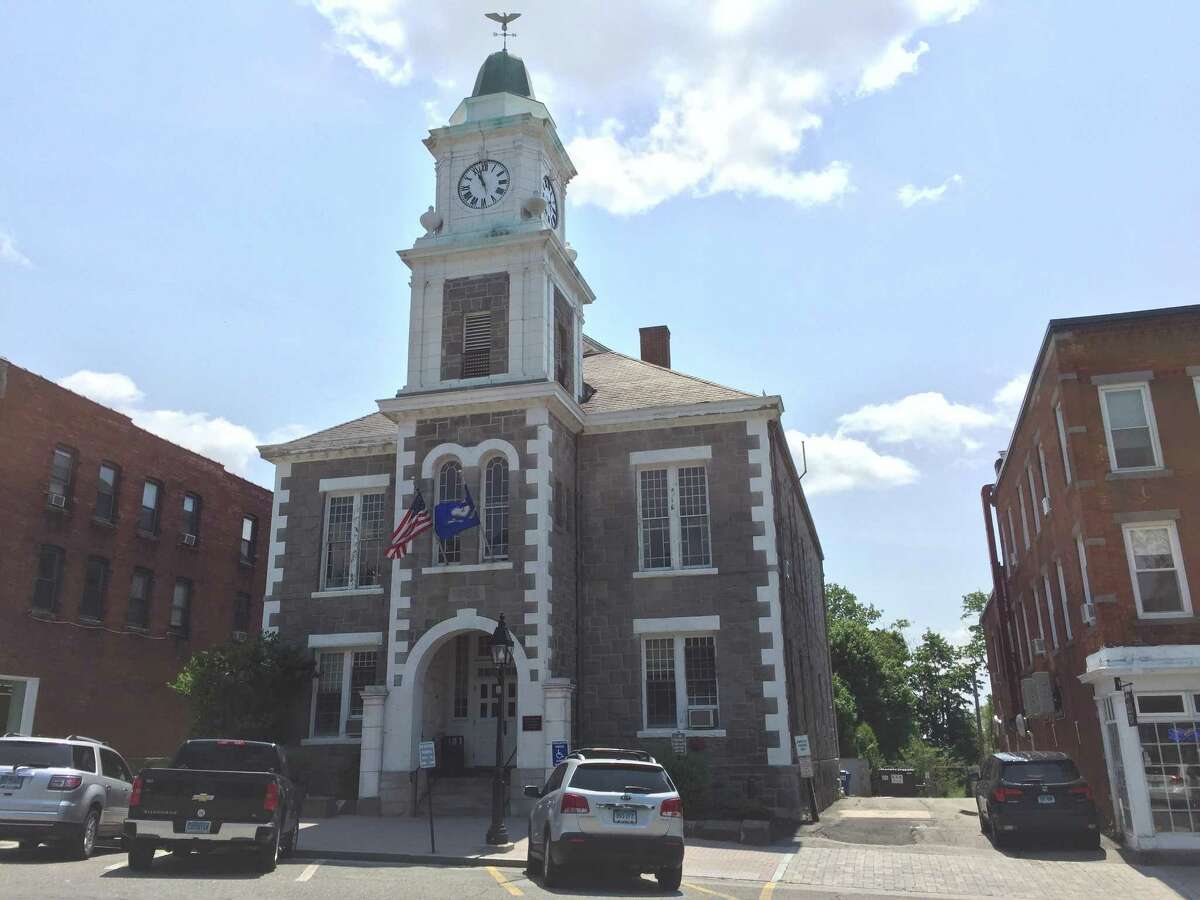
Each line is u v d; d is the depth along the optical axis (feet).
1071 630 74.79
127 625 108.99
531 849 49.11
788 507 92.99
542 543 74.69
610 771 45.14
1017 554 102.53
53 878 40.45
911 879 49.78
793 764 74.28
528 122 87.35
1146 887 47.42
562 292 88.48
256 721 78.38
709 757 73.61
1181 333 65.77
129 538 110.52
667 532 80.69
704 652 77.15
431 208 87.15
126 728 106.93
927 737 266.16
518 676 72.18
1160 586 62.39
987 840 65.77
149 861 44.21
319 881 42.29
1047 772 60.70
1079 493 64.54
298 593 85.46
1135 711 59.16
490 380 80.38
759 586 76.59
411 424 81.05
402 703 73.51
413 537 76.07
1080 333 67.05
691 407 81.35
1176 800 57.62
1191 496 62.95
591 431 84.07
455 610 74.64
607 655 78.23
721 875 49.70
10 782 46.98
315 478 88.33
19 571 95.30
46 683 97.04
